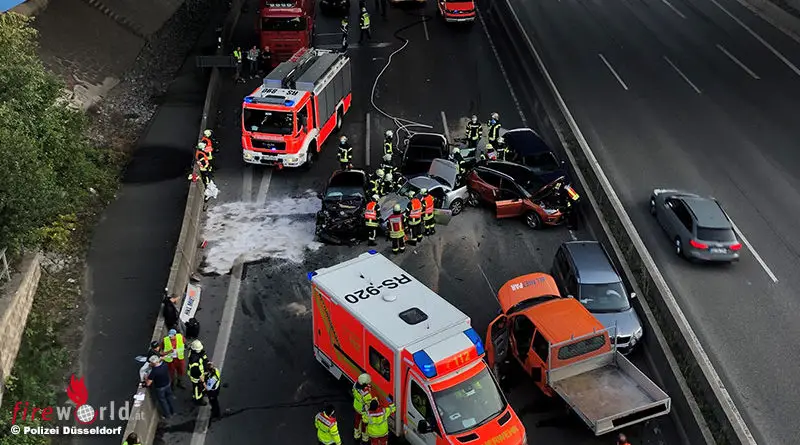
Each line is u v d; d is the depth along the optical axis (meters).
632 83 35.25
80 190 24.45
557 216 24.84
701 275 22.81
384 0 43.19
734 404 18.22
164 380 17.27
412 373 15.78
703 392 17.31
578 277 20.64
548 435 17.38
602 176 27.73
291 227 25.28
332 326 17.86
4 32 21.64
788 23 42.00
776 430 17.53
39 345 19.47
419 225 24.66
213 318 21.09
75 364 19.25
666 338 19.45
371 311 16.78
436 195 25.88
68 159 23.80
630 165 28.48
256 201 26.72
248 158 27.80
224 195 27.03
